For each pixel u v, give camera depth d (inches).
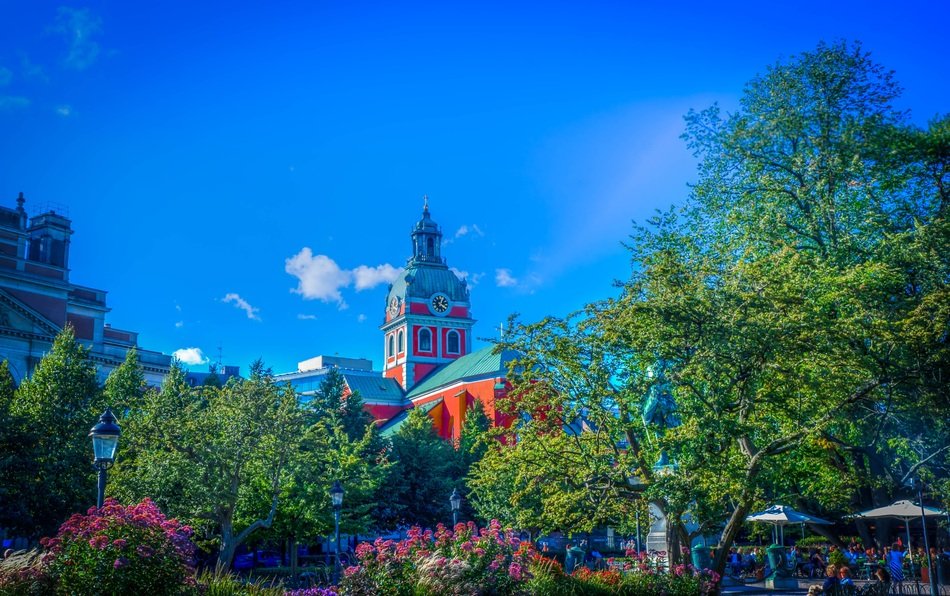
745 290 840.9
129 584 468.4
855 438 1173.7
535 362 879.1
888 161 1311.5
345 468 1850.4
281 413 1533.0
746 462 808.9
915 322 973.2
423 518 2397.9
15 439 1494.8
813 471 1187.3
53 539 474.3
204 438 1473.9
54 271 2778.1
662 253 895.7
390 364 4655.5
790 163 1355.8
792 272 941.8
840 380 863.7
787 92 1374.3
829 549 1584.6
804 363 857.5
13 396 1769.2
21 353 2578.7
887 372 927.0
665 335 816.9
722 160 1419.8
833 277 994.1
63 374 1675.7
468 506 2453.2
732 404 824.9
